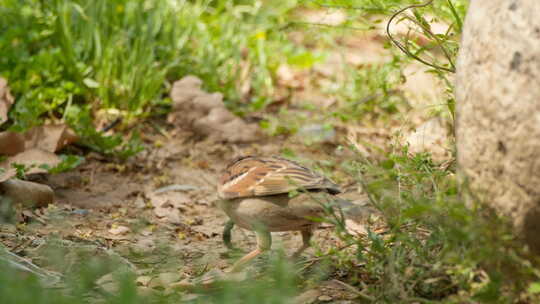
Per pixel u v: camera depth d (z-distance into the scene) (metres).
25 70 13.70
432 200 7.84
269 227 8.23
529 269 6.17
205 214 11.14
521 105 6.12
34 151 11.69
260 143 14.08
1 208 10.02
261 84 16.70
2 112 12.24
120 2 15.75
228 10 17.89
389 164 10.31
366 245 7.75
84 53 14.88
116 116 14.30
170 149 13.50
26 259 8.37
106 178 12.07
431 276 7.05
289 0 18.56
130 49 15.21
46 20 14.32
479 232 6.21
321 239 9.71
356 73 15.44
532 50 6.07
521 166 6.17
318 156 13.36
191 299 7.57
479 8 6.60
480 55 6.48
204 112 14.26
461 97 6.72
